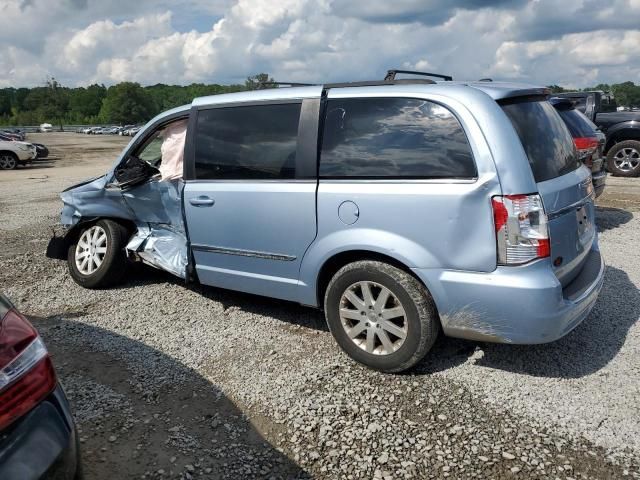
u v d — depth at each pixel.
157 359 3.92
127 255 5.29
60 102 138.38
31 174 19.30
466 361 3.70
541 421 3.04
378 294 3.55
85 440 3.00
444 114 3.26
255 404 3.31
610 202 8.91
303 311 4.70
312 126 3.73
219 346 4.09
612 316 4.32
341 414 3.18
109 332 4.40
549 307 3.05
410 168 3.32
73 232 5.58
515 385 3.40
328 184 3.62
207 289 5.32
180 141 4.83
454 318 3.28
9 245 7.44
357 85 3.80
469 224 3.12
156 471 2.75
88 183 5.47
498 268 3.09
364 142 3.52
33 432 1.96
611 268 5.48
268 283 4.09
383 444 2.90
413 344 3.41
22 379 2.00
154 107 133.25
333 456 2.83
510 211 3.02
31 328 2.19
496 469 2.69
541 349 3.84
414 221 3.28
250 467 2.77
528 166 3.09
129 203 5.11
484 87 3.36
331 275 3.89
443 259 3.22
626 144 11.67
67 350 4.10
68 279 5.78
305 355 3.90
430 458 2.79
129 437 3.03
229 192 4.12
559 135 3.65
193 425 3.13
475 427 3.01
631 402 3.18
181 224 4.86
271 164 3.92
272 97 3.97
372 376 3.58
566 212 3.33
